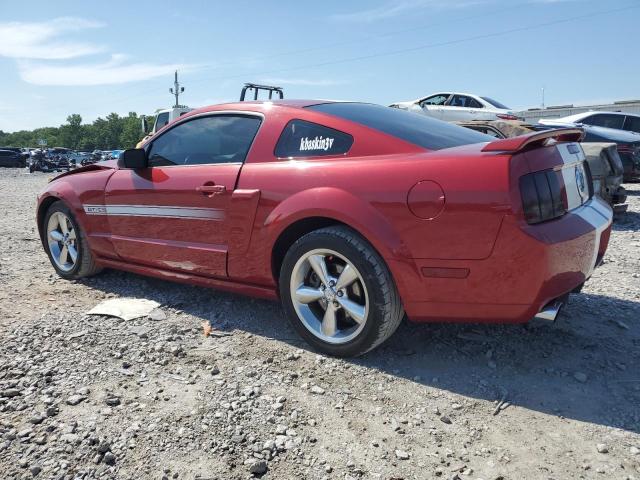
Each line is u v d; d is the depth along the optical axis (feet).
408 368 9.74
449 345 10.66
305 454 7.29
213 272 11.81
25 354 10.23
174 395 8.77
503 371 9.62
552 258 8.34
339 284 9.78
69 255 15.57
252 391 8.86
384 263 9.33
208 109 12.78
